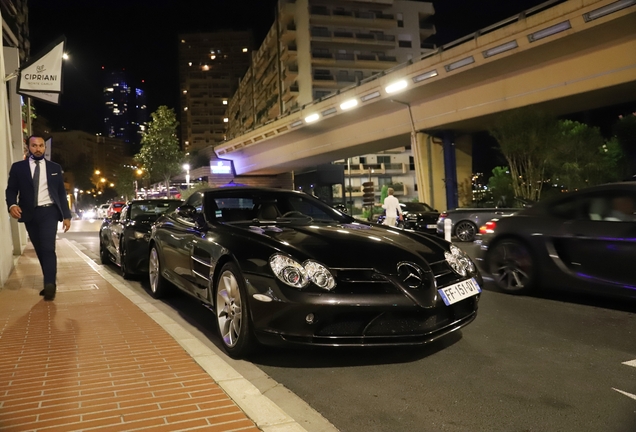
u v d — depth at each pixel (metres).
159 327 4.75
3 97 8.48
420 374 3.58
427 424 2.79
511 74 25.89
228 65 155.00
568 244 5.77
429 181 32.88
